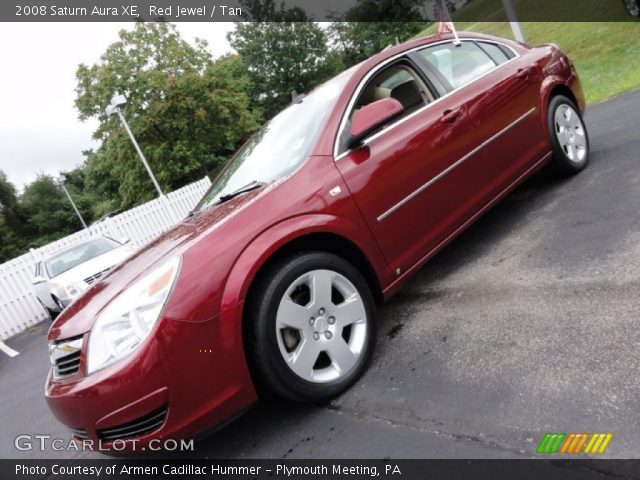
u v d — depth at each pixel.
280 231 2.19
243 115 29.08
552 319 2.23
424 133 2.89
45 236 51.69
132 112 26.61
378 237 2.55
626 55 9.47
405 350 2.50
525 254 3.04
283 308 2.12
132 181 28.19
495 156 3.28
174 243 2.26
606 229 2.89
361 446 1.90
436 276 3.32
